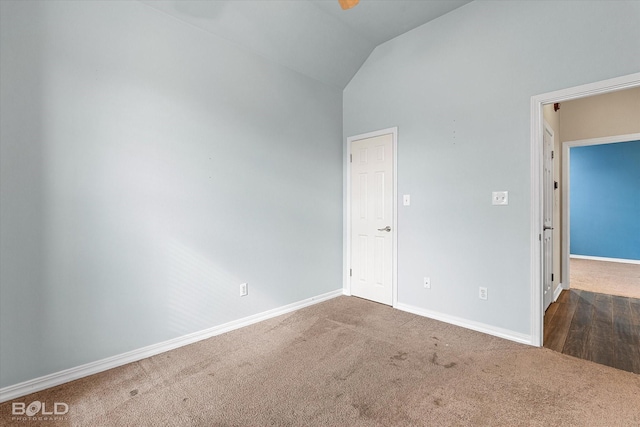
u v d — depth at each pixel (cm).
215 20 257
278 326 291
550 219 342
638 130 365
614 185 600
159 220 238
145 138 231
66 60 197
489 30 265
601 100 387
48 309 193
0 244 178
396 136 333
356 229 380
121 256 221
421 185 313
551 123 345
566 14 228
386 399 181
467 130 280
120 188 220
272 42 296
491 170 266
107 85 213
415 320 302
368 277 369
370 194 363
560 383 195
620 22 207
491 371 209
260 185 304
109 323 216
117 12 217
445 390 189
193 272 257
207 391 189
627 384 193
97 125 210
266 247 310
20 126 183
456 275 289
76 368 203
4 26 178
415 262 320
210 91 266
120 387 194
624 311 325
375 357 229
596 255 619
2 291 179
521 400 179
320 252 366
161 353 239
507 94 256
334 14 293
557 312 324
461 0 274
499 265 263
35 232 188
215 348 246
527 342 249
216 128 271
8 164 180
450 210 292
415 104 318
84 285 206
